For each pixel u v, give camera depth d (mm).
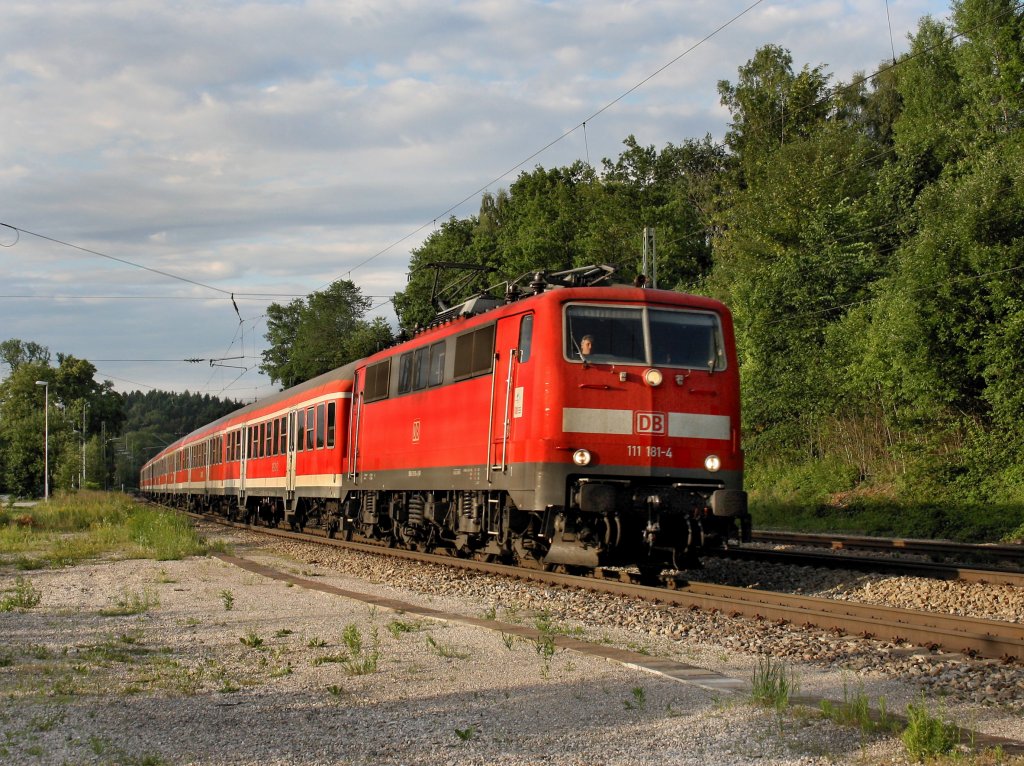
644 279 15688
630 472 14141
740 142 57719
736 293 37750
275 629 11195
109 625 11812
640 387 14344
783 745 6309
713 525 14539
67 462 98375
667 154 68688
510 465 14961
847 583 14961
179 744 6500
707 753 6176
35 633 11297
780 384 34750
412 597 13984
